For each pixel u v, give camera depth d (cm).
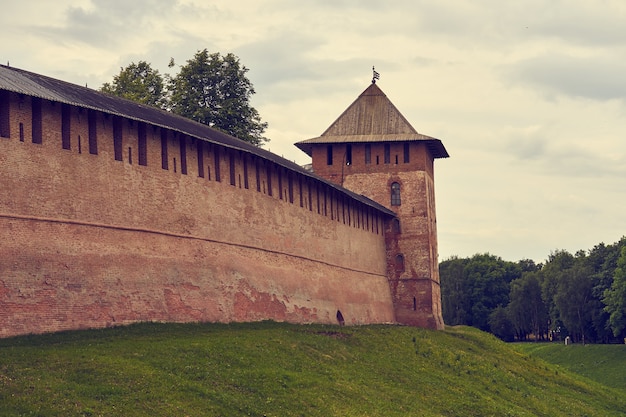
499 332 14900
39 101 4559
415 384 5409
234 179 5941
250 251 6025
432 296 8512
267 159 6191
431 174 9038
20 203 4416
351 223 7769
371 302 7962
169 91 9331
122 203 4975
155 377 4034
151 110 5741
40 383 3672
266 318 6047
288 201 6625
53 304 4478
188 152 5525
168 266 5225
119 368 4009
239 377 4388
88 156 4797
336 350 5547
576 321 12800
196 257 5466
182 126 5644
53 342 4259
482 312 15375
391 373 5478
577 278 12888
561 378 7162
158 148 5281
